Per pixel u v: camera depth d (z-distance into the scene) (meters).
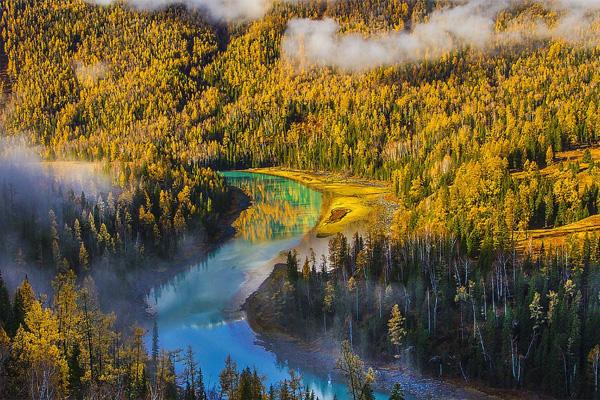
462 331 98.19
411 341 97.19
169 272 145.88
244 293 130.62
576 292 96.62
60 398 60.94
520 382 89.12
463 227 124.62
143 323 115.44
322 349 103.12
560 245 118.12
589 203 148.00
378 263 118.75
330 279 116.75
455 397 88.81
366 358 99.62
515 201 140.12
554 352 86.75
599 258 106.31
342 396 89.12
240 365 98.88
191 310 122.62
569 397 85.75
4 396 60.91
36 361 64.31
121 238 146.38
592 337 88.00
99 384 70.50
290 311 114.44
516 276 106.19
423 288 106.94
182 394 84.44
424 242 121.12
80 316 77.81
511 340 90.50
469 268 113.25
